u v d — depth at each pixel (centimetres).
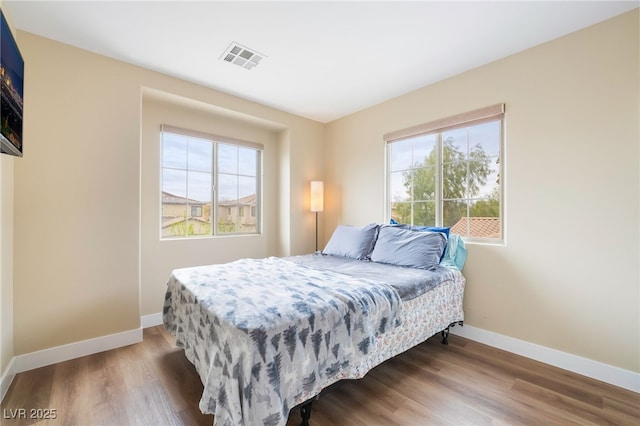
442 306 222
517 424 146
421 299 201
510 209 228
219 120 332
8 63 145
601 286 187
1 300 169
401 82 277
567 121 201
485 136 250
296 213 373
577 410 156
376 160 333
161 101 282
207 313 146
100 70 226
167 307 223
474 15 182
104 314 225
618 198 182
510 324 227
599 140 188
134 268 238
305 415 140
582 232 195
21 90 167
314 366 133
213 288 172
